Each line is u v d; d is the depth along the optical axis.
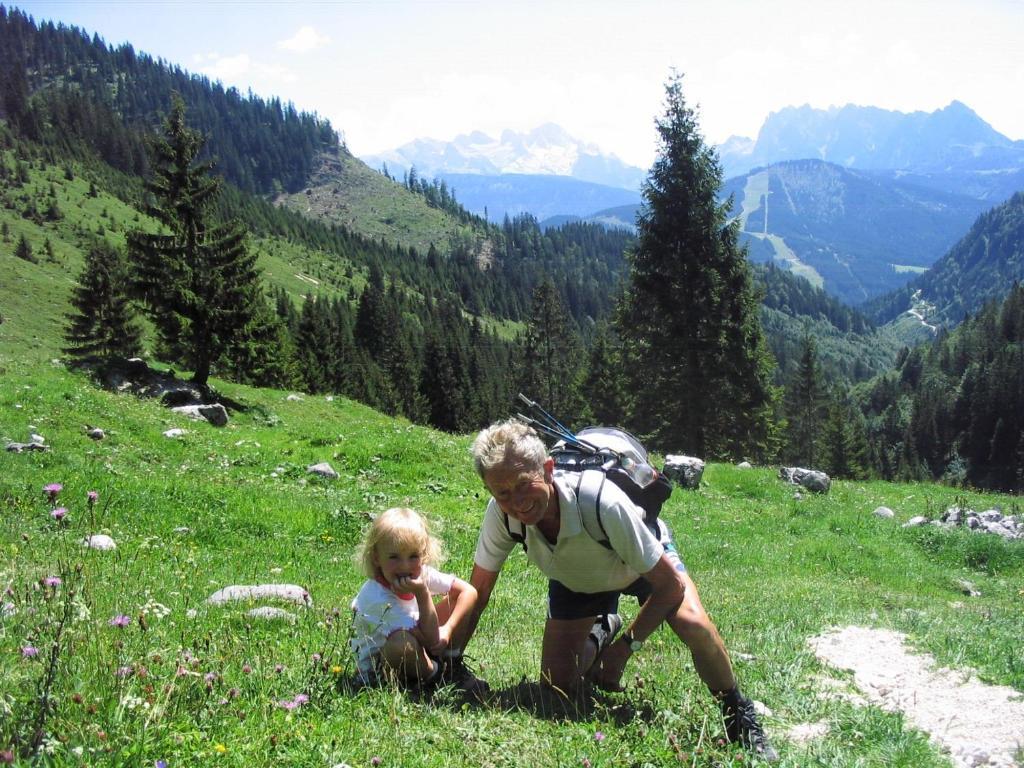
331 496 15.37
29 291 116.75
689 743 4.36
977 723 5.73
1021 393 145.88
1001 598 14.06
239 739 3.62
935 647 7.79
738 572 14.09
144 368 31.95
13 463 12.80
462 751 3.99
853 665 7.20
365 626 4.86
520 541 4.89
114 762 3.13
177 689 3.89
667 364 40.97
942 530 18.33
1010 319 190.88
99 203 197.25
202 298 35.84
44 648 4.08
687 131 39.22
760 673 6.48
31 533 8.80
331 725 3.96
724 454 41.97
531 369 82.06
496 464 4.24
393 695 4.47
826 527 19.22
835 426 92.44
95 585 6.36
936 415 162.75
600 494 4.39
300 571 9.56
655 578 4.56
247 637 5.01
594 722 4.55
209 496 12.63
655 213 40.12
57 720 3.33
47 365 29.66
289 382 75.69
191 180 36.91
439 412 112.75
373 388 115.81
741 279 40.62
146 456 17.08
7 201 172.75
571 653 5.20
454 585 5.25
